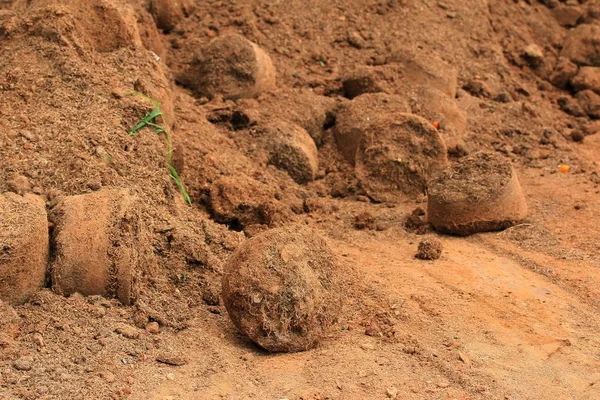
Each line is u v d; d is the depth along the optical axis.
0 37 1.57
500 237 1.59
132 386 1.17
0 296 1.24
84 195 1.32
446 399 1.18
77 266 1.27
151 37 1.88
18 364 1.17
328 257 1.30
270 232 1.29
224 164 1.67
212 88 1.89
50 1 1.64
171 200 1.46
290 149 1.78
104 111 1.50
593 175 1.87
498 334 1.31
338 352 1.26
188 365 1.22
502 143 1.97
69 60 1.55
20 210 1.27
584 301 1.40
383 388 1.20
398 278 1.45
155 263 1.35
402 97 1.91
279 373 1.22
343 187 1.77
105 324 1.25
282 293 1.26
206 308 1.34
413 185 1.75
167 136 1.53
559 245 1.56
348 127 1.85
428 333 1.31
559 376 1.23
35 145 1.43
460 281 1.44
